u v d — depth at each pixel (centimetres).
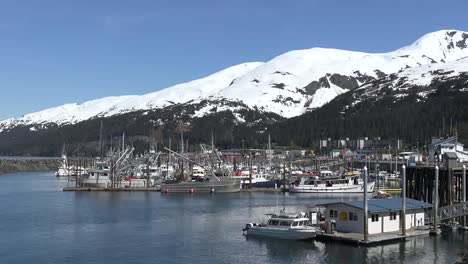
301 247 7794
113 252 7719
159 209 12650
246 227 9144
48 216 11294
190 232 9288
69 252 7725
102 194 16762
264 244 8112
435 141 18238
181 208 12875
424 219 8850
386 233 8094
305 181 17638
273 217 8688
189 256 7456
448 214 8525
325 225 8369
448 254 7188
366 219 7594
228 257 7362
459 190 9619
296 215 8681
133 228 9738
